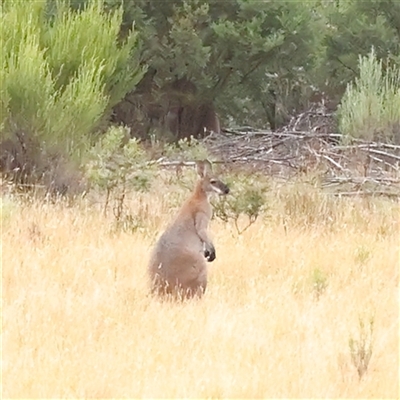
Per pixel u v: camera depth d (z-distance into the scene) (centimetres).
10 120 5997
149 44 9494
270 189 5512
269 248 4281
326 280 3638
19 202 5094
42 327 2905
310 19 9812
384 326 3134
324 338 2916
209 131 10156
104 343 2803
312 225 4972
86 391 2397
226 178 5225
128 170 5262
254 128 10469
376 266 4034
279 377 2552
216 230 4712
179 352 2708
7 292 3316
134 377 2506
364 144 7212
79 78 6247
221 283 3634
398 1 10000
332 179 6406
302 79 10419
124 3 9406
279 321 3064
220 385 2458
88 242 4247
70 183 6022
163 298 3322
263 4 9662
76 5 9100
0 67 6028
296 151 7512
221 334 2886
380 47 9931
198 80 9644
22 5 6381
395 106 7475
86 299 3234
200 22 9625
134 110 10062
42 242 4166
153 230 4612
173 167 7125
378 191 6156
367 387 2548
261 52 9700
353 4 10138
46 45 6556
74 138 6131
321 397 2450
